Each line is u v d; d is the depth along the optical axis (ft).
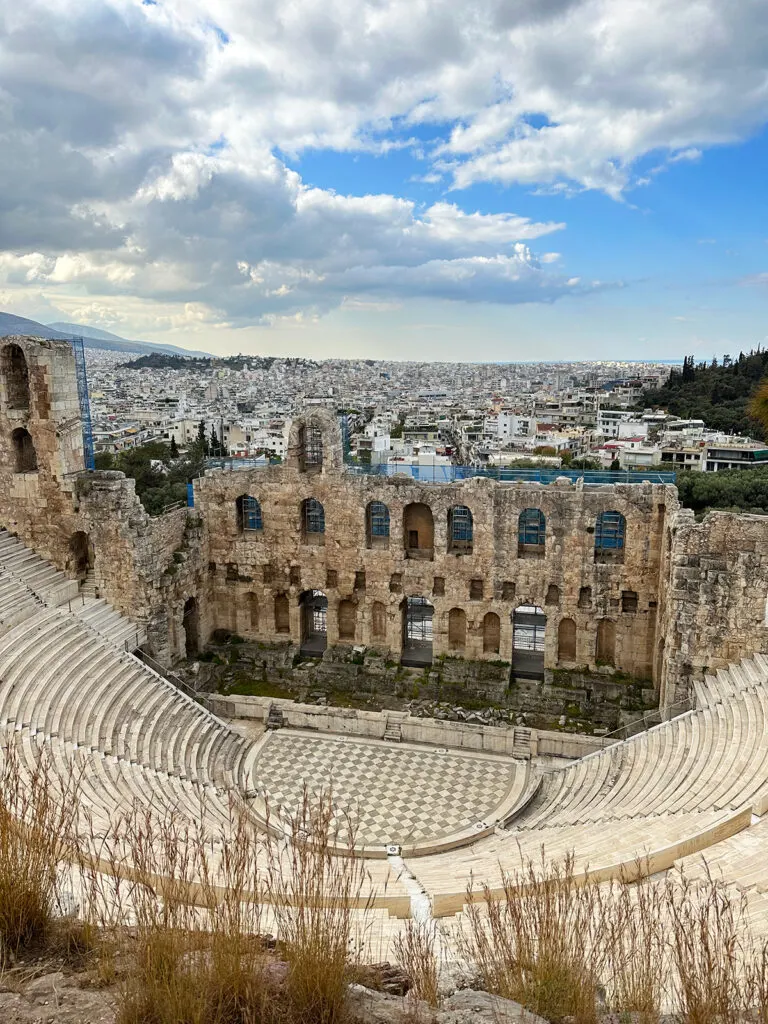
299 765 142.20
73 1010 35.58
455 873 89.92
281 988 37.04
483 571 167.53
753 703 115.75
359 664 174.91
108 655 143.64
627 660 166.61
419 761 143.95
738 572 133.28
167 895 38.34
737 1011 35.12
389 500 170.30
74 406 165.68
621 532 173.37
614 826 98.73
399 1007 37.81
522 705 159.84
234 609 188.34
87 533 163.12
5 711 115.65
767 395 198.18
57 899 44.14
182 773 126.82
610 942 40.45
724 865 74.08
